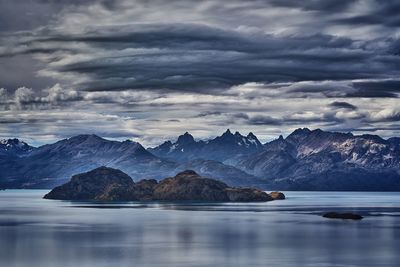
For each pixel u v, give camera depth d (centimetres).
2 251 18700
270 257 17300
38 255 17750
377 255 17650
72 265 15962
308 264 16088
